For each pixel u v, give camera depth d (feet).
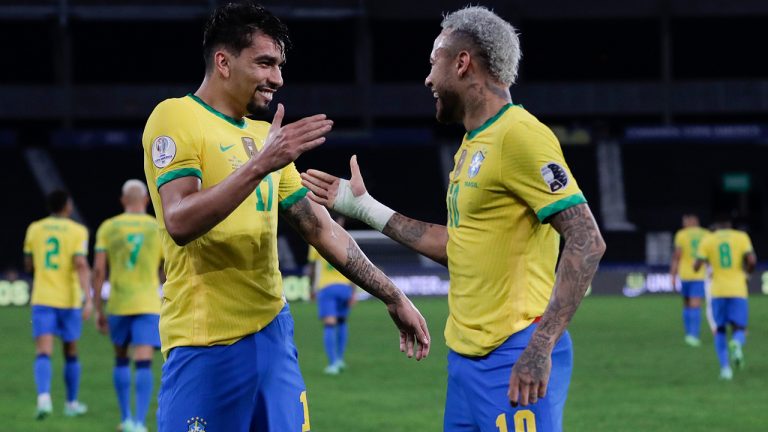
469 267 49.73
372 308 338.95
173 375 52.49
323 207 57.57
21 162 503.20
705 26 554.46
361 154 527.81
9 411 129.70
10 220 470.39
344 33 552.82
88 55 545.85
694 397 136.77
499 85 50.31
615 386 148.05
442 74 50.72
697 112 511.40
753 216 532.32
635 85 511.40
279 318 54.08
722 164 530.27
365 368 172.65
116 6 483.10
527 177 47.57
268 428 53.52
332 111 509.35
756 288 398.21
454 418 51.55
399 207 508.12
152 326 113.80
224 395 52.11
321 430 112.37
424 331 58.54
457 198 50.47
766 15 497.05
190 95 52.47
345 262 57.06
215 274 51.70
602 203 504.43
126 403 113.50
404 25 550.77
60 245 126.21
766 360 181.78
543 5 497.05
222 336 51.96
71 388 126.93
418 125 555.28
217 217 46.98
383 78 567.59
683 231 210.79
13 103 488.85
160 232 52.70
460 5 496.23
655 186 520.01
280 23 52.47
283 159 46.14
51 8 477.77
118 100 497.05
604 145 535.60
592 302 359.66
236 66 51.62
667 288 405.80
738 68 568.82
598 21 547.49
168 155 49.88
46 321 124.88
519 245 48.88
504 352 48.83
